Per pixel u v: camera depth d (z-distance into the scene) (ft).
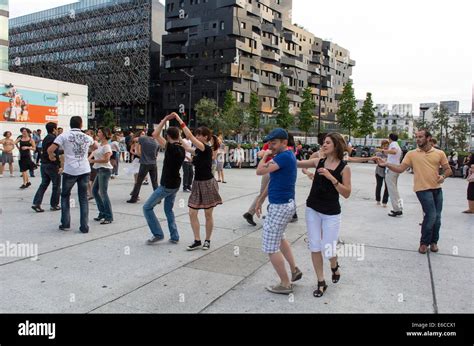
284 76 275.39
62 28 292.81
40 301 12.84
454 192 46.62
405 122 506.48
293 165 13.69
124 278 15.06
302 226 24.85
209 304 12.94
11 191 35.17
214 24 236.43
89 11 279.69
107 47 273.54
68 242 19.74
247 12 242.37
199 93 239.09
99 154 23.85
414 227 25.32
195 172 18.97
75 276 15.12
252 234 22.34
